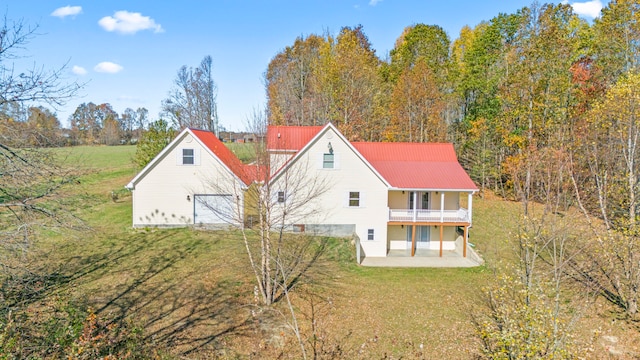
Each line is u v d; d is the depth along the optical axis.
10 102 9.40
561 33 29.52
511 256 21.88
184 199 24.55
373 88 40.56
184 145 24.20
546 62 29.88
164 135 32.97
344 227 23.61
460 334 13.94
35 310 11.81
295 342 13.20
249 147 18.14
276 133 25.72
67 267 18.00
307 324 14.41
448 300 16.81
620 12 26.09
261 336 13.33
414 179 24.20
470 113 39.59
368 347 13.14
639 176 16.28
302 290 17.16
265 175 15.64
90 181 36.94
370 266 21.38
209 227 24.48
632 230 14.45
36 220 10.82
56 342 8.25
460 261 22.64
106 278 17.05
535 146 25.98
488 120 35.91
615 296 16.44
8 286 9.94
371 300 16.69
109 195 31.81
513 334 9.28
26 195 10.62
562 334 9.73
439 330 14.27
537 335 9.44
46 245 20.67
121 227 24.28
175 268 18.38
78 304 14.16
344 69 38.38
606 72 28.20
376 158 26.11
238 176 21.75
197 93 50.97
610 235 15.17
